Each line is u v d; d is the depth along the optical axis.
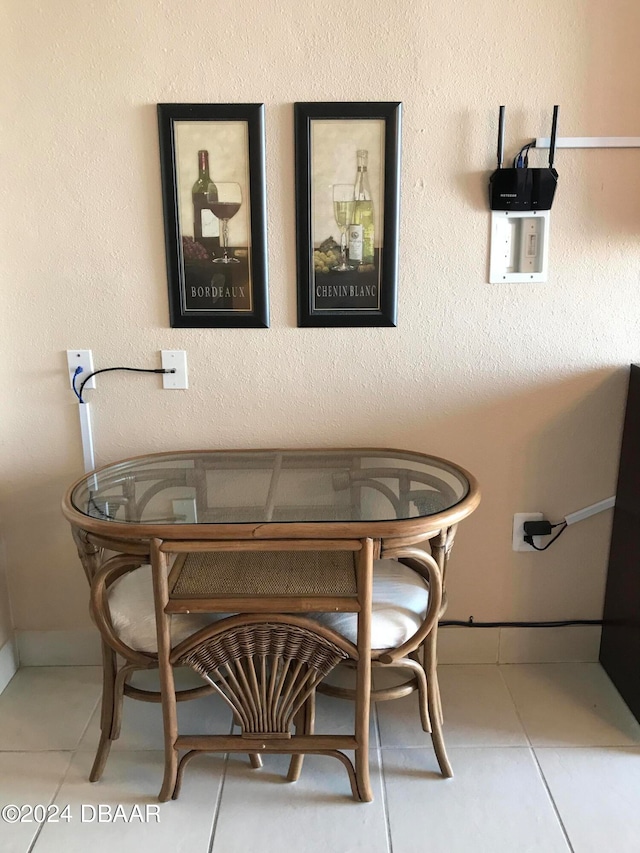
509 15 1.62
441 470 1.71
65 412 1.85
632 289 1.79
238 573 1.44
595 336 1.82
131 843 1.46
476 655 2.02
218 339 1.80
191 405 1.84
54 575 1.97
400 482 1.66
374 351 1.81
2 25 1.61
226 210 1.71
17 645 2.01
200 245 1.73
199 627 1.48
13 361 1.81
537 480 1.91
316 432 1.87
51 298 1.77
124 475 1.72
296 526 1.35
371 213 1.71
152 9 1.61
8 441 1.87
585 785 1.60
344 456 1.82
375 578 1.61
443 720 1.80
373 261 1.74
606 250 1.76
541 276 1.77
